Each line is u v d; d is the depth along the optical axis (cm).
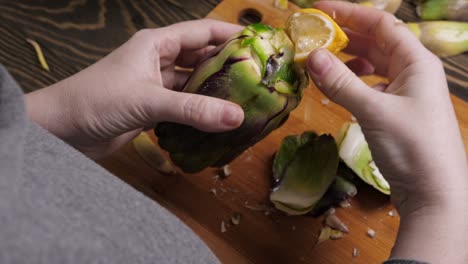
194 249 38
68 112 50
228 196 57
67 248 31
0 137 31
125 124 51
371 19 54
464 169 47
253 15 65
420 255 45
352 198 56
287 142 57
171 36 54
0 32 65
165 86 59
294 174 56
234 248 55
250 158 58
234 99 48
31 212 31
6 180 29
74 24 66
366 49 58
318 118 60
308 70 47
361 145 56
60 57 64
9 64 64
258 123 49
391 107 46
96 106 50
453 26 63
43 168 34
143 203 37
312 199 55
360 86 47
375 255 54
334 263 54
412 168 47
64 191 34
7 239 29
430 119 46
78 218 33
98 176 37
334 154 55
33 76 63
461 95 62
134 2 67
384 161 48
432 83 48
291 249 54
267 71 47
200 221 56
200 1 67
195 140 51
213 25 56
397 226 55
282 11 64
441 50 63
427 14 65
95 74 50
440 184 46
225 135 50
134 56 51
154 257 35
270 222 55
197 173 57
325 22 47
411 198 48
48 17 66
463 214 46
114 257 33
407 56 50
